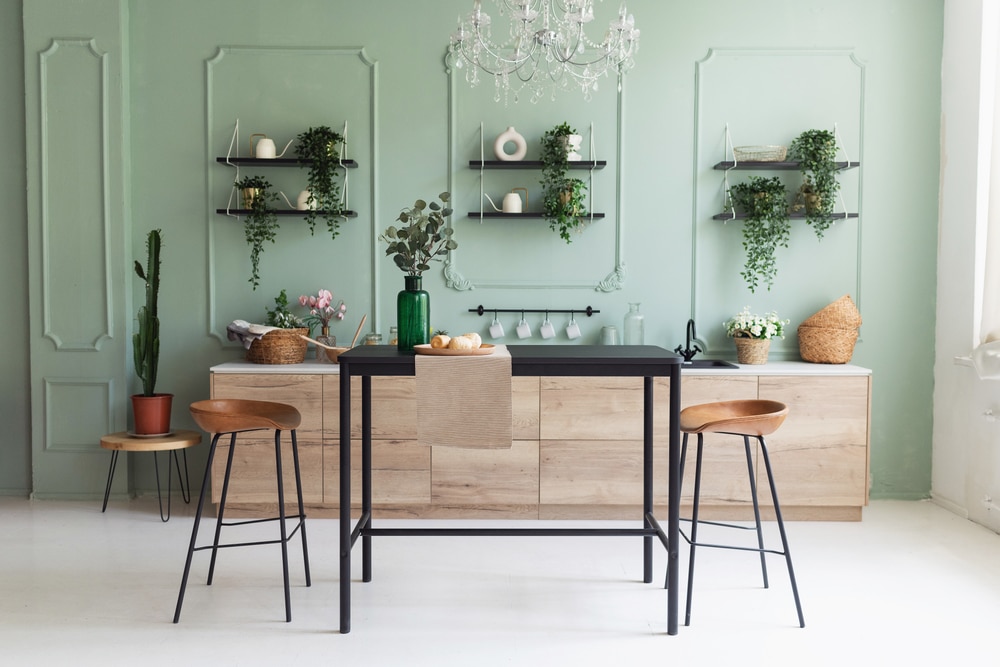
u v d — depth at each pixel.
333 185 4.67
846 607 3.20
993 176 4.08
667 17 4.75
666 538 3.04
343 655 2.77
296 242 4.82
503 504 4.39
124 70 4.68
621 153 4.77
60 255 4.72
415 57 4.76
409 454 4.33
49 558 3.74
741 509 4.39
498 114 4.77
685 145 4.78
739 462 4.32
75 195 4.70
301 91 4.77
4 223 4.81
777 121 4.77
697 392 4.31
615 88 4.76
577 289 4.82
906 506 4.69
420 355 3.01
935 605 3.22
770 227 4.62
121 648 2.81
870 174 4.77
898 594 3.34
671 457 2.99
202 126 4.77
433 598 3.29
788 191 4.79
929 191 4.77
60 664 2.69
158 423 4.43
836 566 3.68
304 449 4.34
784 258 4.81
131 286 4.79
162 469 4.84
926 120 4.75
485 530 3.04
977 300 4.39
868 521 4.39
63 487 4.77
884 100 4.75
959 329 4.54
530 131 4.77
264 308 4.84
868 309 4.80
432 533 3.05
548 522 4.37
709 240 4.80
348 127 4.78
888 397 4.83
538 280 4.82
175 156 4.78
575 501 4.34
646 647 2.84
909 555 3.83
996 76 4.05
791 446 4.31
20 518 4.38
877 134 4.76
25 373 4.85
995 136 4.06
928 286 4.79
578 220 4.68
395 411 4.32
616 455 4.32
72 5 4.65
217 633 2.94
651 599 3.29
